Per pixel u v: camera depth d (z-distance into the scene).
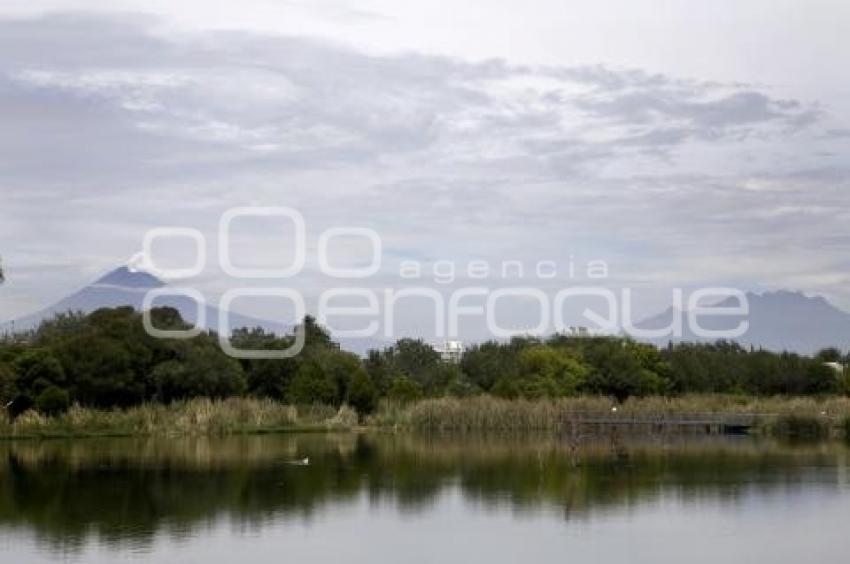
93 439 85.94
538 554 36.38
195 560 35.16
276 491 52.38
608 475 60.06
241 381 108.06
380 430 100.00
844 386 138.38
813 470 62.28
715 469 63.09
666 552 36.69
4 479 56.09
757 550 37.06
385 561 35.19
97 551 36.44
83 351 97.62
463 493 52.16
